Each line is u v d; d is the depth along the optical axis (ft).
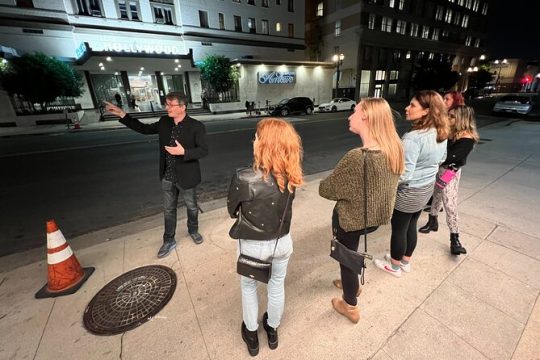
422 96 6.11
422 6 116.47
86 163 23.94
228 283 7.67
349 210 5.17
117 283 7.75
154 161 24.29
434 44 128.57
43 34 67.97
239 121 58.70
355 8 96.84
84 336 6.09
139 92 95.30
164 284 7.66
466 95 130.41
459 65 151.53
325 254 8.88
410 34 116.98
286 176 4.56
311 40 116.78
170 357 5.56
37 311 6.85
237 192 4.46
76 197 15.80
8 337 6.10
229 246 9.56
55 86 56.59
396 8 106.11
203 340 5.92
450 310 6.45
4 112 55.26
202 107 81.92
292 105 67.10
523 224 10.31
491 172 16.85
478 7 145.28
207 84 79.77
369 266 8.16
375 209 5.00
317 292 7.22
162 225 11.55
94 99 76.13
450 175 8.16
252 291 5.16
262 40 99.04
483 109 68.90
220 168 21.52
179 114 8.39
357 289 5.88
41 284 7.93
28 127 56.24
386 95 116.98
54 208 14.29
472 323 6.07
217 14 88.33
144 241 10.12
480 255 8.46
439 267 7.97
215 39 89.56
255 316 5.29
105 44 75.25
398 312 6.45
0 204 14.96
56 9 67.92
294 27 105.19
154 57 70.28
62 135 45.11
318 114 69.72
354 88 104.37
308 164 21.91
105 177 19.62
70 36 70.95
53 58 58.54
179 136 8.47
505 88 203.62
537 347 5.45
